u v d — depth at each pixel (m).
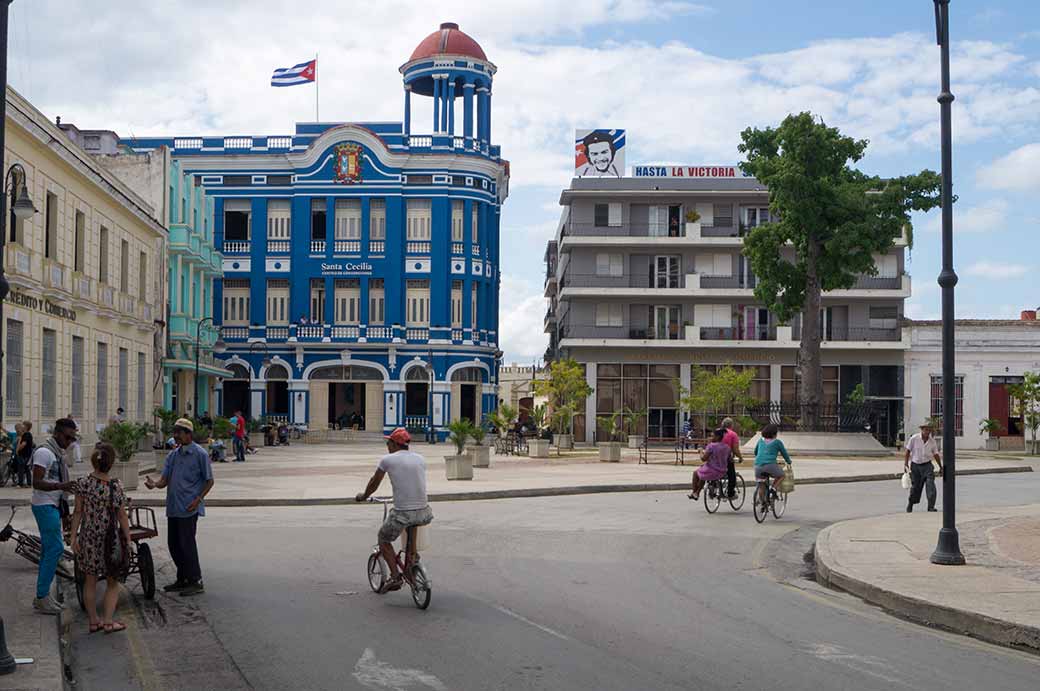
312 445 57.59
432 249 65.56
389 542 11.05
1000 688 7.93
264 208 65.88
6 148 29.11
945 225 13.78
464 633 9.55
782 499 20.36
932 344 61.81
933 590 11.43
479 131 67.94
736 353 62.62
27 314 31.05
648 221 63.19
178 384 52.00
